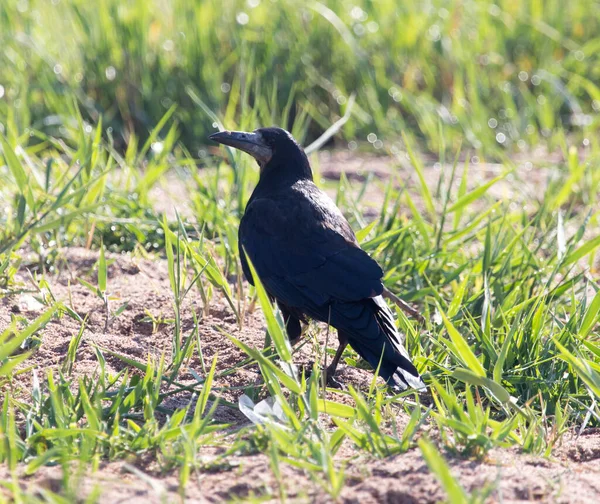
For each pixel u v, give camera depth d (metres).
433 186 14.98
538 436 6.58
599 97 18.41
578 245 12.16
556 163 16.44
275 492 5.77
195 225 12.06
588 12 21.75
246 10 19.56
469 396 6.84
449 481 5.06
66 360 7.82
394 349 7.83
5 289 9.52
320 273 8.49
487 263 9.80
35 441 6.35
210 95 17.73
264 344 8.65
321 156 17.48
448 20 20.00
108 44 18.03
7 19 18.66
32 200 10.73
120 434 6.54
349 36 18.73
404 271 10.68
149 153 16.84
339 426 6.45
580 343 8.27
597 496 5.86
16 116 16.50
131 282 10.45
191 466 6.05
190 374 8.09
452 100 18.84
